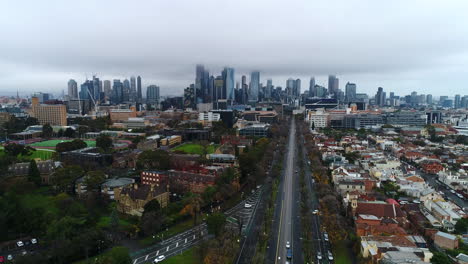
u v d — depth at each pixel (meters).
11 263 164.62
